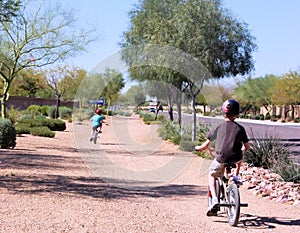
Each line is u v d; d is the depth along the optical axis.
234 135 6.79
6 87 22.80
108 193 9.29
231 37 19.52
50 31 22.72
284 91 63.53
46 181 10.16
